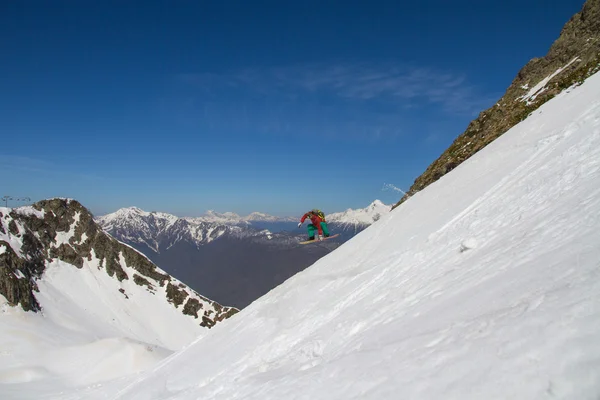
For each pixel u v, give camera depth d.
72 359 62.47
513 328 4.60
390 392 4.93
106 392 34.47
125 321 112.19
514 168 16.88
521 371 3.82
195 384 16.98
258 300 26.75
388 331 8.09
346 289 16.62
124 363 59.28
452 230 14.26
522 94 39.75
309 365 9.47
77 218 136.50
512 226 10.39
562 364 3.55
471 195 17.56
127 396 21.89
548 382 3.47
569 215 7.98
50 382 55.03
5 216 115.56
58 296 106.06
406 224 20.98
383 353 6.47
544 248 7.08
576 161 11.75
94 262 128.38
